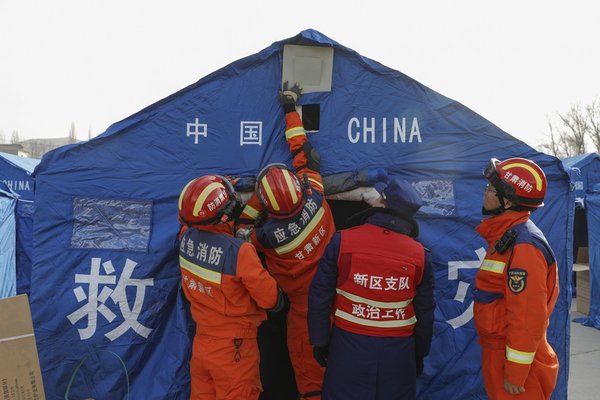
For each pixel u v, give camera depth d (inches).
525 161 104.5
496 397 104.1
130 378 138.0
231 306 108.9
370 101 143.6
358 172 140.0
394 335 98.4
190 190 109.1
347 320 99.4
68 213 136.9
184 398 134.3
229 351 108.7
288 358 158.1
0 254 290.2
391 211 100.8
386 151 144.0
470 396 141.3
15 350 113.4
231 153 141.7
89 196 137.8
